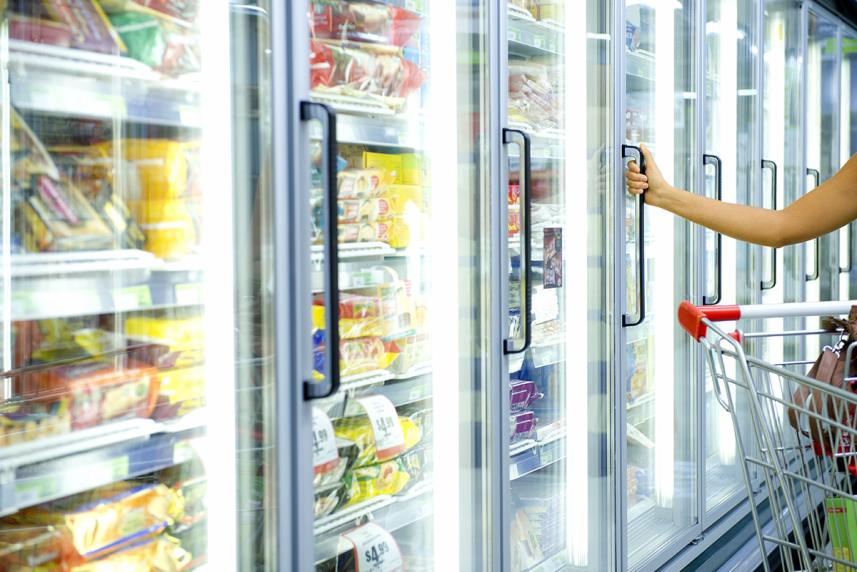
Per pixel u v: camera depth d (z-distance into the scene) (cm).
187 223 168
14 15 147
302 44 175
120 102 159
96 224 158
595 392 300
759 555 369
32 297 149
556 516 292
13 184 147
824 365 198
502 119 248
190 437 170
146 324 164
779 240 223
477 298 245
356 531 219
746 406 439
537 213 285
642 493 350
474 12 242
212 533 172
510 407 268
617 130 302
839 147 620
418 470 235
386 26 222
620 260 304
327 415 209
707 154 394
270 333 172
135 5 161
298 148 175
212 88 170
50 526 156
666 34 354
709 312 197
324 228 174
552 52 286
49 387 151
